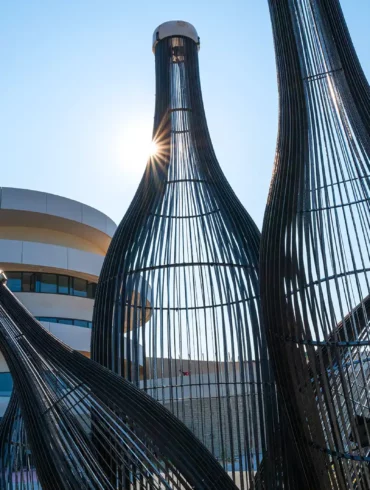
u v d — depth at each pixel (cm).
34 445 711
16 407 970
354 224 734
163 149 1085
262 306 806
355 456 682
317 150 782
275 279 775
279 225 781
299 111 805
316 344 715
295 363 748
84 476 658
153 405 738
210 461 692
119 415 753
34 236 2864
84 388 742
